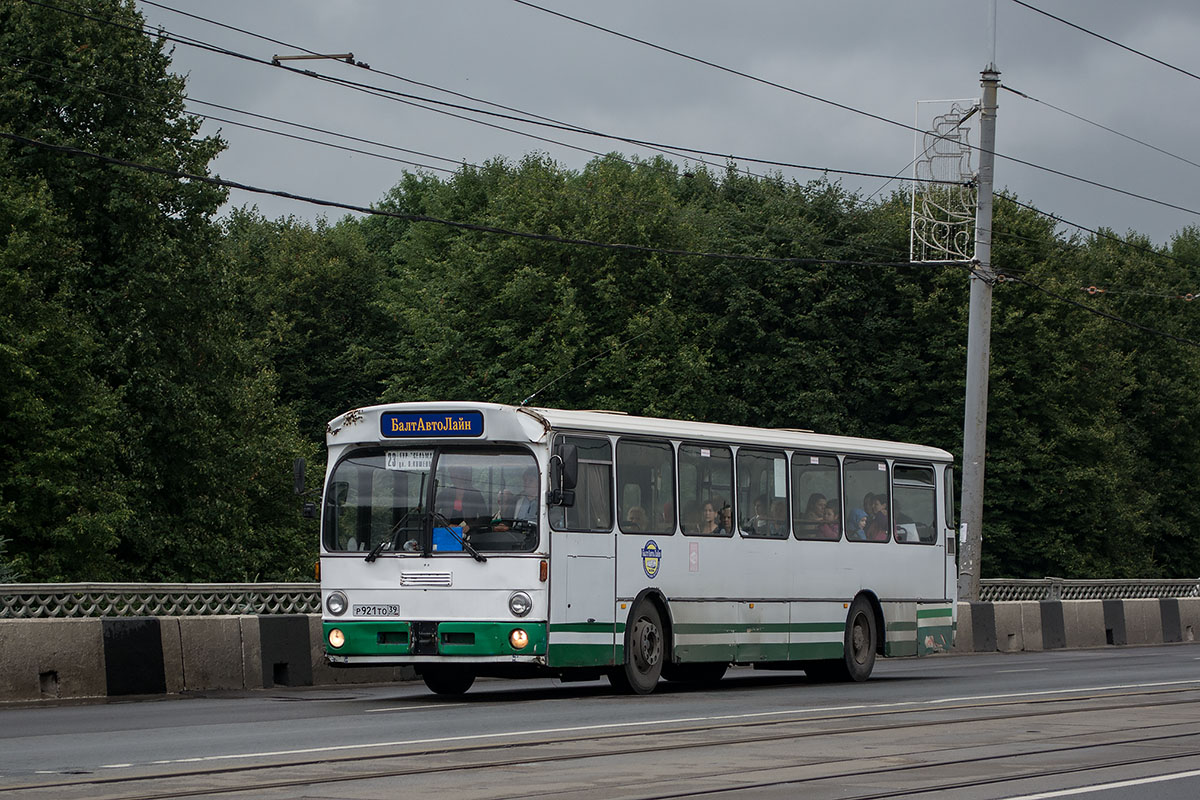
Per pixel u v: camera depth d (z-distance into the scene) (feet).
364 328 351.87
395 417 83.61
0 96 198.39
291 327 333.21
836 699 83.05
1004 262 267.39
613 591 84.99
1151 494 323.57
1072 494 268.21
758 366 264.72
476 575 80.79
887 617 106.32
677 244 274.57
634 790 46.39
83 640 84.23
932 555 111.34
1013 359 264.93
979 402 151.53
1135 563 305.53
